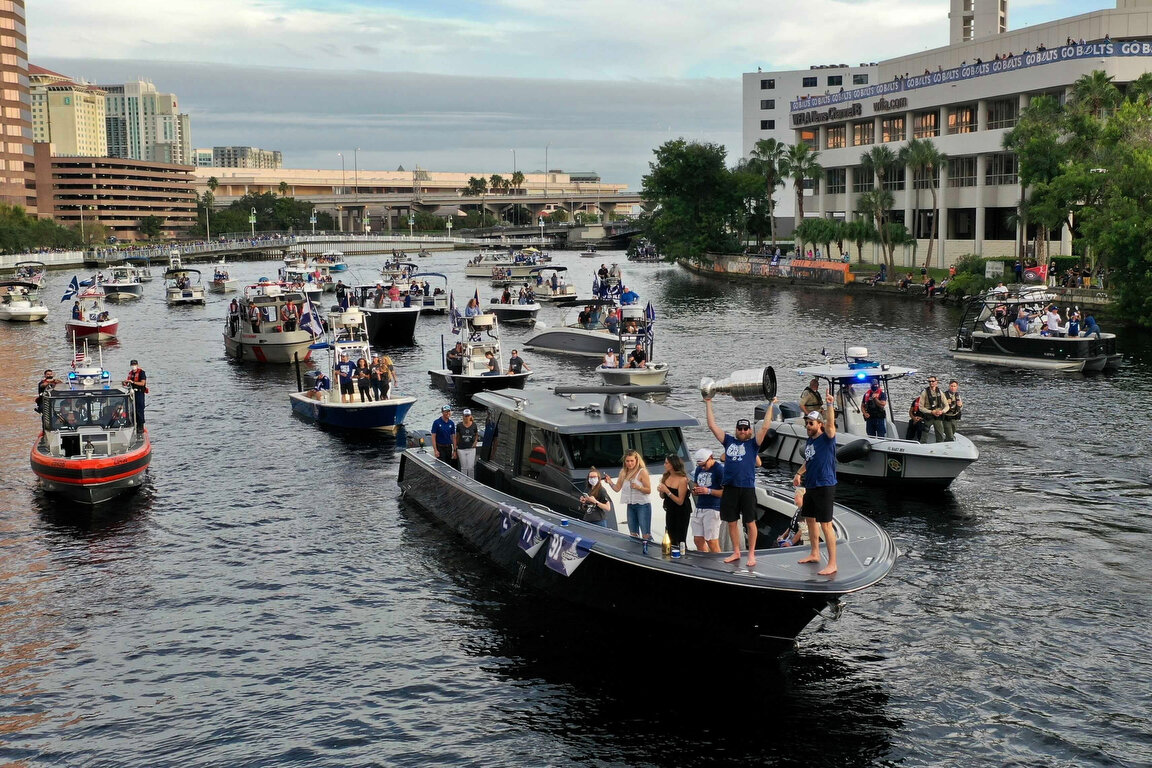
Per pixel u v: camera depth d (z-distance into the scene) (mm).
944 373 40750
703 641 14625
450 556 19219
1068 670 14242
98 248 167500
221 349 52719
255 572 18641
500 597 17219
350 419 30703
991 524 20719
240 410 34875
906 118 98750
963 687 13836
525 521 16812
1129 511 21500
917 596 16922
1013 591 17078
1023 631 15500
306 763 12273
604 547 14688
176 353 51281
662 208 126812
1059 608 16328
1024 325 43031
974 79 88188
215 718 13352
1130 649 14836
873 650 14977
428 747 12586
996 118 88688
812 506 13656
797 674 14305
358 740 12766
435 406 35438
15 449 28891
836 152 109250
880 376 24312
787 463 25953
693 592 13969
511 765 12172
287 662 14945
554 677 14359
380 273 120812
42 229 159750
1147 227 51438
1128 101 65500
